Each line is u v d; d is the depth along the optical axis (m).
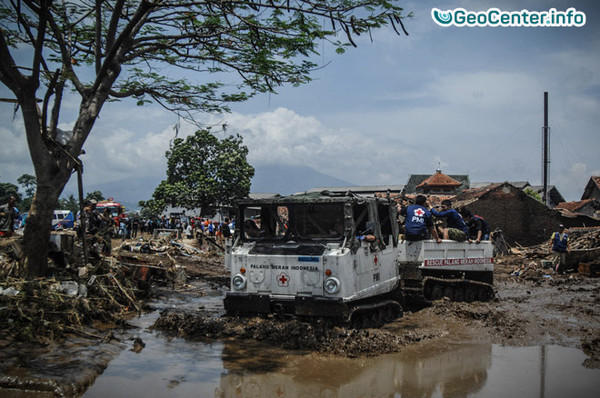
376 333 8.01
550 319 9.48
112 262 10.59
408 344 7.63
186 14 10.20
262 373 6.12
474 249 11.87
